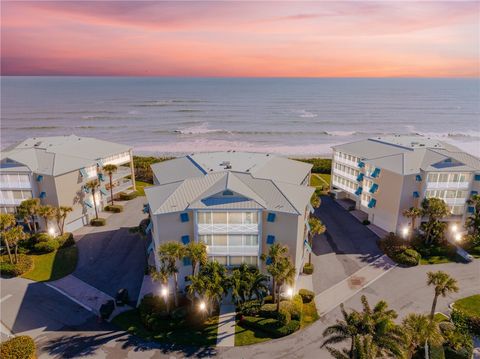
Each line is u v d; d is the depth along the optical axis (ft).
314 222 144.56
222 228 122.62
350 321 83.71
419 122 630.33
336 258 154.51
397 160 176.76
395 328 80.89
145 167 269.23
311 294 125.39
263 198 126.62
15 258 147.13
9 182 173.78
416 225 173.99
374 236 175.22
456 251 158.51
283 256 112.16
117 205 213.46
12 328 112.78
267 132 519.19
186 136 491.31
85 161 193.06
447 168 167.12
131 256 157.38
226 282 107.14
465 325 109.40
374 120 640.17
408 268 146.72
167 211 120.67
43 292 131.64
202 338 107.34
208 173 143.02
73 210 182.29
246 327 111.65
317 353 101.76
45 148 196.95
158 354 101.50
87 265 150.10
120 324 114.42
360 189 200.44
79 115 653.71
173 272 109.70
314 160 304.91
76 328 112.78
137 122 591.37
